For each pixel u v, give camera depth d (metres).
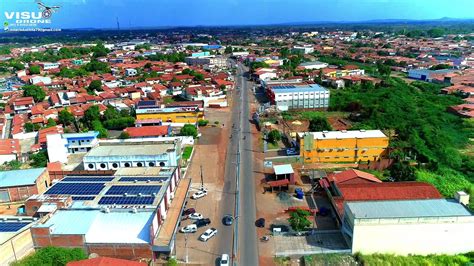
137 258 52.22
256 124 123.69
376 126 115.56
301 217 62.22
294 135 105.56
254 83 197.38
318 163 88.56
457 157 89.62
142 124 116.75
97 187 64.38
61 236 51.66
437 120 120.81
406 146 92.06
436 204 56.19
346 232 57.28
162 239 53.06
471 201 68.06
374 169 85.19
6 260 48.34
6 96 166.75
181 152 90.56
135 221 54.19
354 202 57.25
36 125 120.88
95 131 107.12
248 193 74.88
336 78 184.38
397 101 140.50
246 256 54.91
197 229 62.25
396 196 65.31
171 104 133.25
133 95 155.88
